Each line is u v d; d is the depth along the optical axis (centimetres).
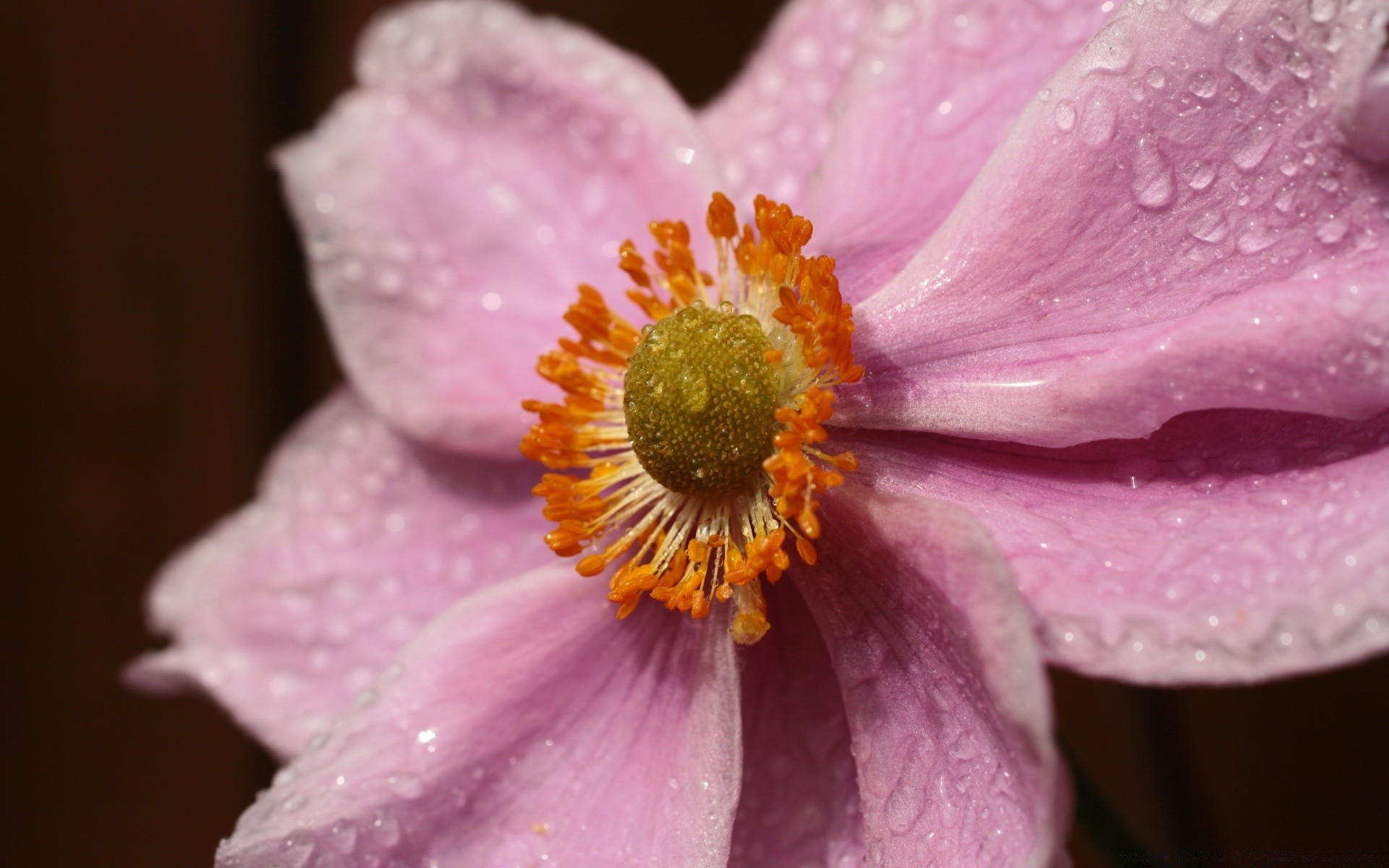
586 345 16
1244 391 15
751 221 17
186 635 17
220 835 24
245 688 17
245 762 24
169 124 24
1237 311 15
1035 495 15
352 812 16
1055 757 14
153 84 23
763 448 16
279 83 23
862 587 15
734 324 16
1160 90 15
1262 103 15
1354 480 15
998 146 16
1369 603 14
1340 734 20
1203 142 15
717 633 16
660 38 22
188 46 23
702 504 16
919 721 15
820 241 16
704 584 16
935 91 16
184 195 24
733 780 15
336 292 17
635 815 16
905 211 16
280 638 17
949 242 16
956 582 15
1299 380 15
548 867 16
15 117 23
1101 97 15
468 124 18
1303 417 15
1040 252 15
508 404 17
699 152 17
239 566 18
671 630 16
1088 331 15
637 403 16
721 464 16
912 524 15
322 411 18
